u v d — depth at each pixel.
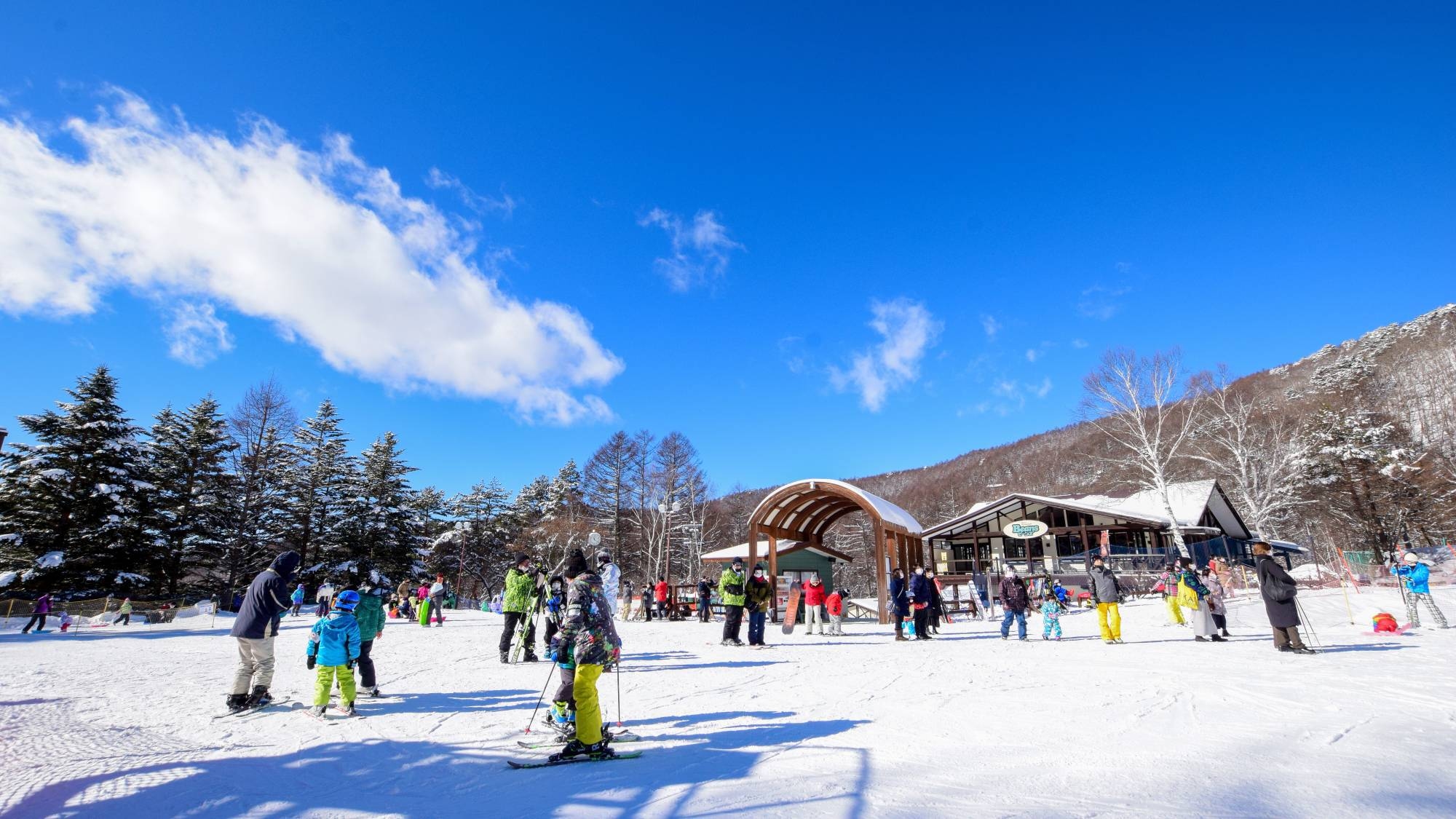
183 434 44.19
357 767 4.88
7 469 34.97
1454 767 4.09
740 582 14.46
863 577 70.62
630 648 13.80
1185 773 4.05
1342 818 3.23
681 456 59.59
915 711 6.36
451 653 12.98
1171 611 17.30
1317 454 44.84
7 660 13.02
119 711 7.22
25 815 3.87
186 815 3.83
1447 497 42.44
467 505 64.75
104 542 35.31
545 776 4.52
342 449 51.44
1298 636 10.84
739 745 5.21
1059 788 3.80
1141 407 34.03
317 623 6.95
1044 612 15.30
